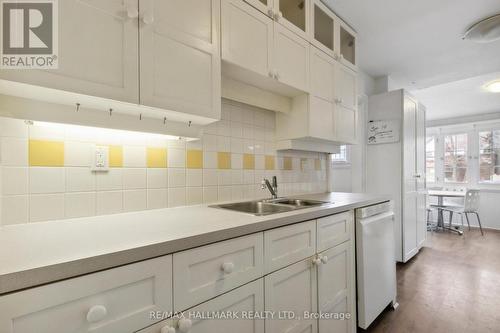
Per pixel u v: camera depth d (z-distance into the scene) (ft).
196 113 3.61
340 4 6.40
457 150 17.84
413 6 6.45
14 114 2.72
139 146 4.14
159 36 3.25
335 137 6.61
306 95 5.85
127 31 2.96
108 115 3.36
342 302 4.93
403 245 9.70
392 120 10.03
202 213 4.02
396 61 9.54
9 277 1.66
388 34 7.72
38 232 2.77
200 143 4.98
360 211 5.47
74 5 2.60
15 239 2.48
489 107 15.44
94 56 2.72
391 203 6.91
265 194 6.26
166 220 3.43
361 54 8.96
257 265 3.31
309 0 5.85
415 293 7.37
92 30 2.71
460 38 7.88
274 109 5.80
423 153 12.01
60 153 3.39
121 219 3.52
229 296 2.96
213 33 3.86
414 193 10.73
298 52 5.47
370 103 10.71
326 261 4.38
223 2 4.02
